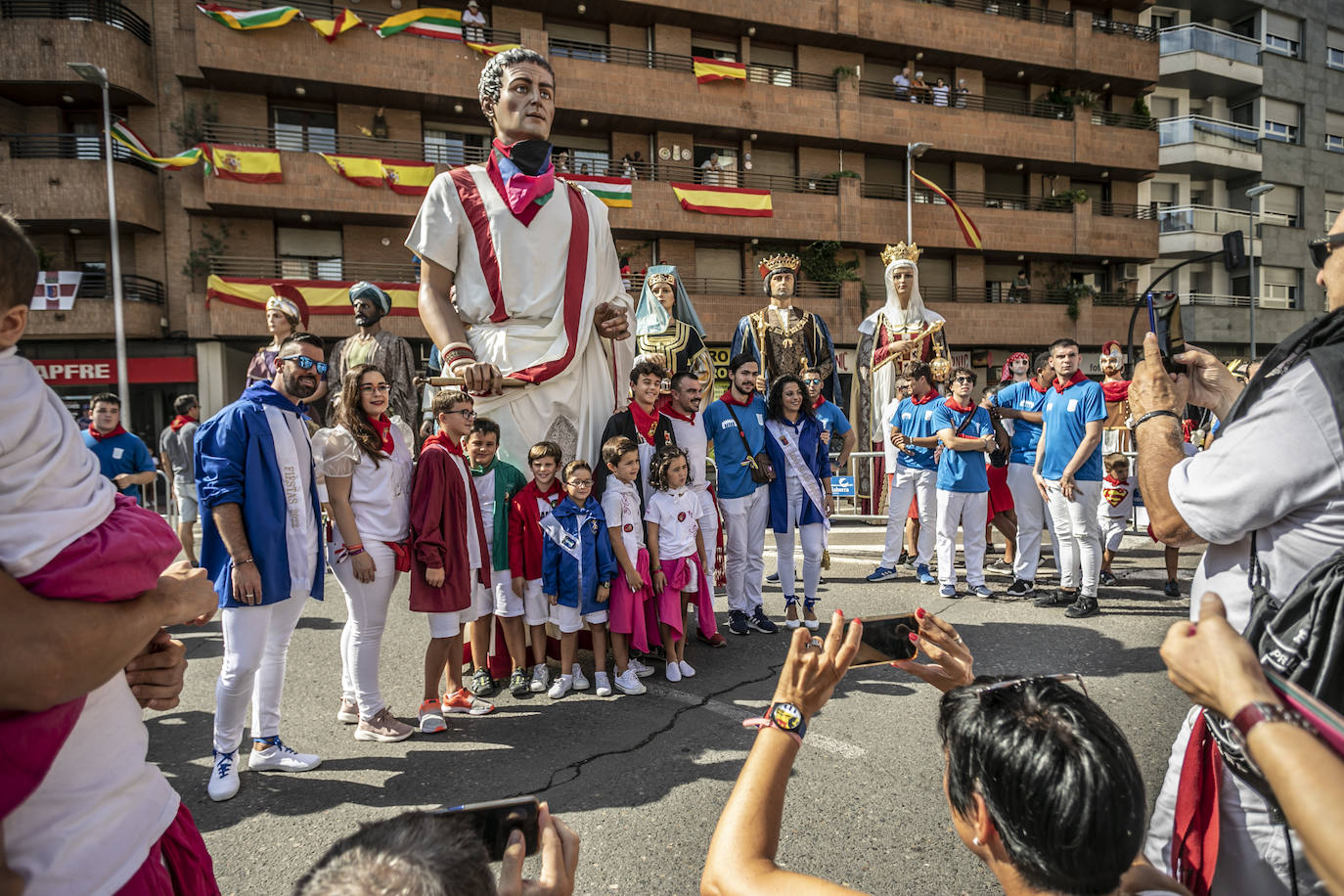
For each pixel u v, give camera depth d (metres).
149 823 1.39
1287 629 1.46
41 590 1.16
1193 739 1.67
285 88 22.17
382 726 3.96
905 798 3.22
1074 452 6.07
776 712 1.38
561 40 25.23
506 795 3.30
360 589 3.89
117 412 7.43
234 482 3.32
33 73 19.81
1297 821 0.88
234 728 3.36
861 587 7.25
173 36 21.66
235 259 22.33
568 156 25.44
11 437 1.13
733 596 5.90
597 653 4.61
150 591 1.35
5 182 19.89
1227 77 31.52
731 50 26.55
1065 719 1.14
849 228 26.30
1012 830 1.11
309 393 3.61
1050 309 28.38
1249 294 32.22
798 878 1.17
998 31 27.86
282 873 2.75
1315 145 33.31
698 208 24.83
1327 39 33.72
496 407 5.03
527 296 5.00
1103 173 29.77
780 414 6.02
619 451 4.71
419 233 5.01
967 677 1.62
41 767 1.16
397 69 22.27
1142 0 30.11
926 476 7.29
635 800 3.24
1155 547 8.97
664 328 7.66
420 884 0.99
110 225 20.45
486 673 4.69
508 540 4.65
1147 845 1.82
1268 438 1.46
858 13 26.52
